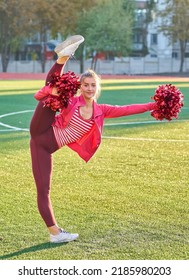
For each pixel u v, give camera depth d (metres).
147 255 5.65
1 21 56.38
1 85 34.41
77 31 57.88
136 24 67.75
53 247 5.87
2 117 16.56
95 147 6.02
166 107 5.91
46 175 5.92
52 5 56.03
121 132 13.34
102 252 5.73
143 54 68.44
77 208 7.19
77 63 59.91
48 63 62.22
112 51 58.28
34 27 56.81
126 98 24.05
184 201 7.50
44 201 5.94
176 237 6.15
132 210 7.11
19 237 6.15
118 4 58.09
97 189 8.07
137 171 9.16
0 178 8.71
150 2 66.50
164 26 60.69
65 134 5.93
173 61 64.31
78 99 5.94
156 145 11.48
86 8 57.53
